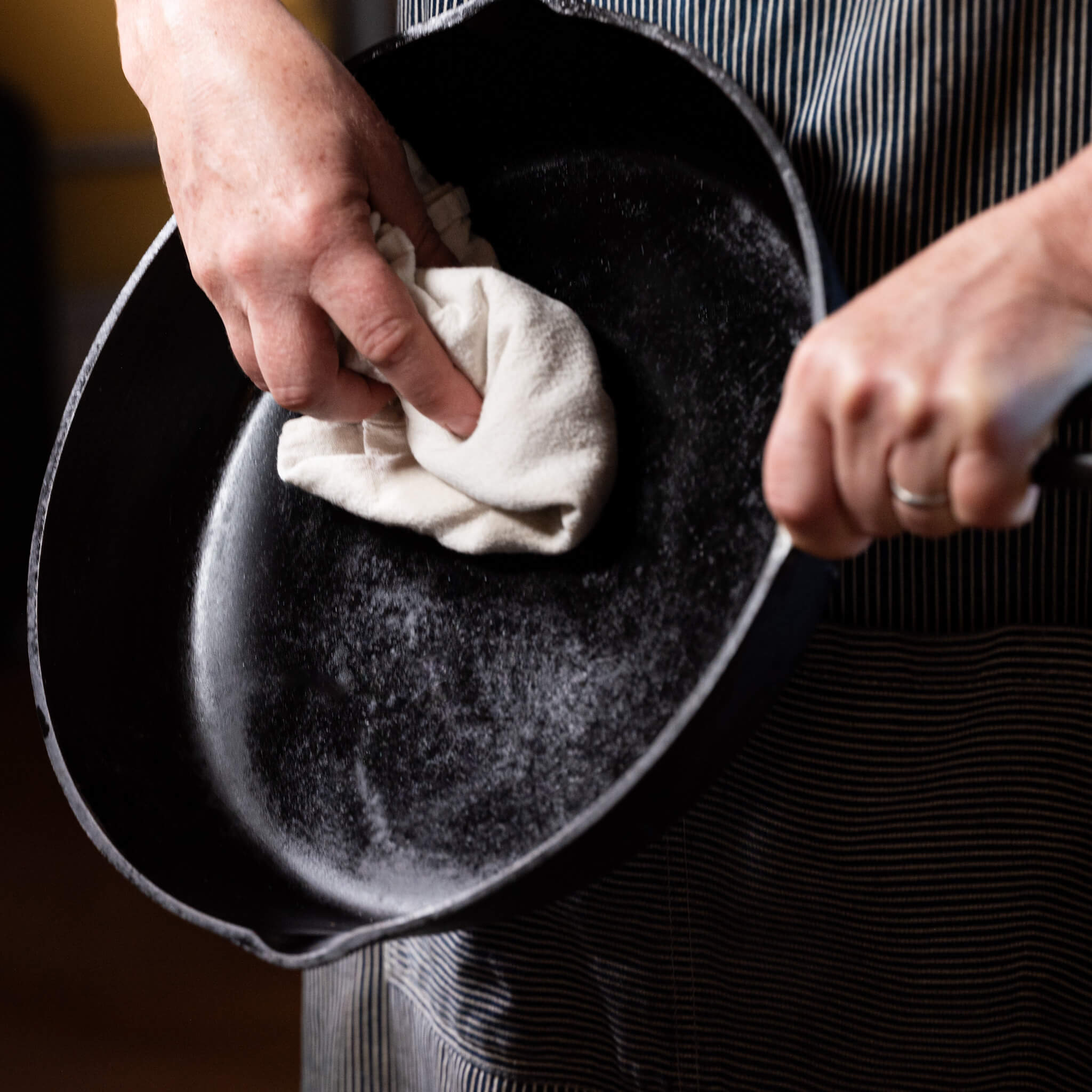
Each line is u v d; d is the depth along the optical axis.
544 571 0.94
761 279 0.90
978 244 0.74
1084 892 0.90
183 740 1.02
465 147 1.03
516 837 0.90
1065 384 0.73
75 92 3.29
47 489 0.98
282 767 0.99
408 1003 1.13
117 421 1.03
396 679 0.97
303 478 0.99
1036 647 0.88
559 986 1.02
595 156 0.99
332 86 0.93
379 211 0.95
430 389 0.91
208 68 0.93
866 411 0.73
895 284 0.74
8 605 3.19
